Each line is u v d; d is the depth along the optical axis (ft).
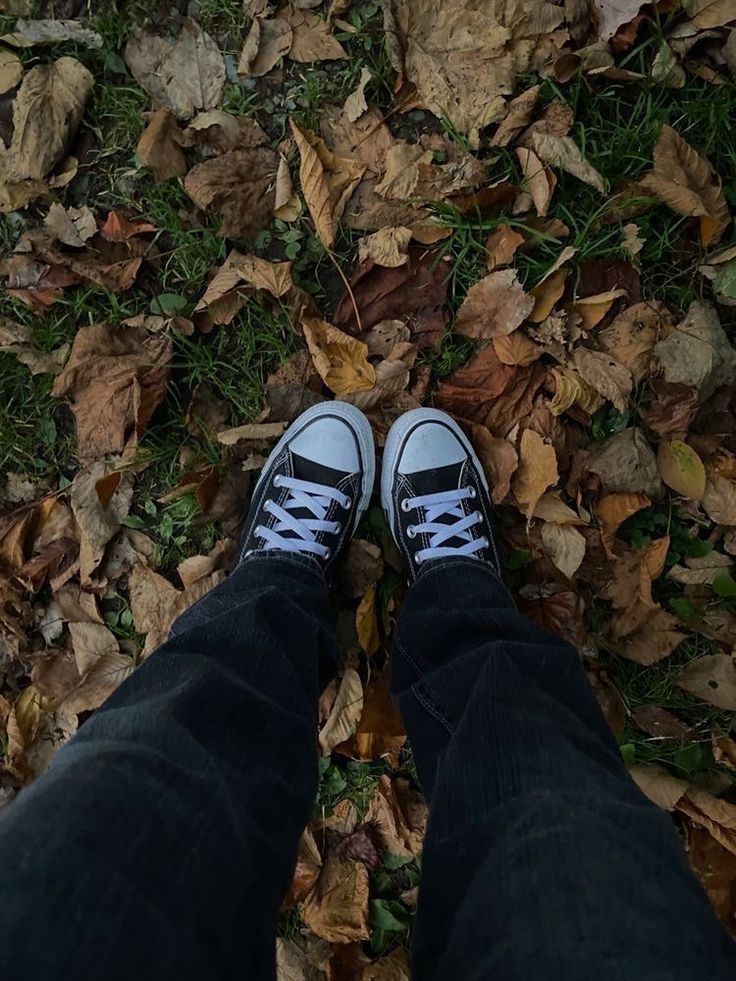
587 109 3.92
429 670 3.35
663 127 3.82
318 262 4.01
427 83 3.88
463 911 2.16
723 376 3.88
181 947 1.85
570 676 3.01
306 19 3.92
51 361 3.97
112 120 3.98
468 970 1.99
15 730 4.01
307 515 3.91
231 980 1.97
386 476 4.08
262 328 4.01
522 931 1.96
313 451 3.97
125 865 1.89
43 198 3.99
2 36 3.90
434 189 3.88
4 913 1.68
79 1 3.93
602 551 3.98
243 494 4.13
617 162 3.89
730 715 4.03
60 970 1.65
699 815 3.85
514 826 2.25
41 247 3.90
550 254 3.93
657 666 4.07
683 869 2.18
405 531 4.00
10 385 4.05
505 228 3.88
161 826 2.03
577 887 2.01
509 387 3.97
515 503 4.02
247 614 3.10
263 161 3.96
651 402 3.93
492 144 3.89
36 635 4.11
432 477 3.97
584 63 3.81
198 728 2.44
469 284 3.98
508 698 2.70
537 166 3.82
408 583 4.09
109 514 4.05
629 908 1.95
